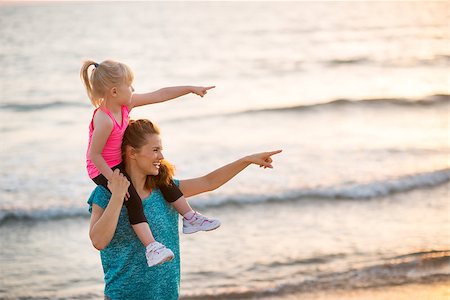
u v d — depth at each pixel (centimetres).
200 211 1744
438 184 1970
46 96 3975
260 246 1456
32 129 3052
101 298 1227
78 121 3266
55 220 1741
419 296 1177
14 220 1736
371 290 1205
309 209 1753
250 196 1847
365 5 15000
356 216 1684
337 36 7962
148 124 613
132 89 638
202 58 5984
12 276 1335
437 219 1647
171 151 2522
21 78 4744
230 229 1584
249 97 3966
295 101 3753
